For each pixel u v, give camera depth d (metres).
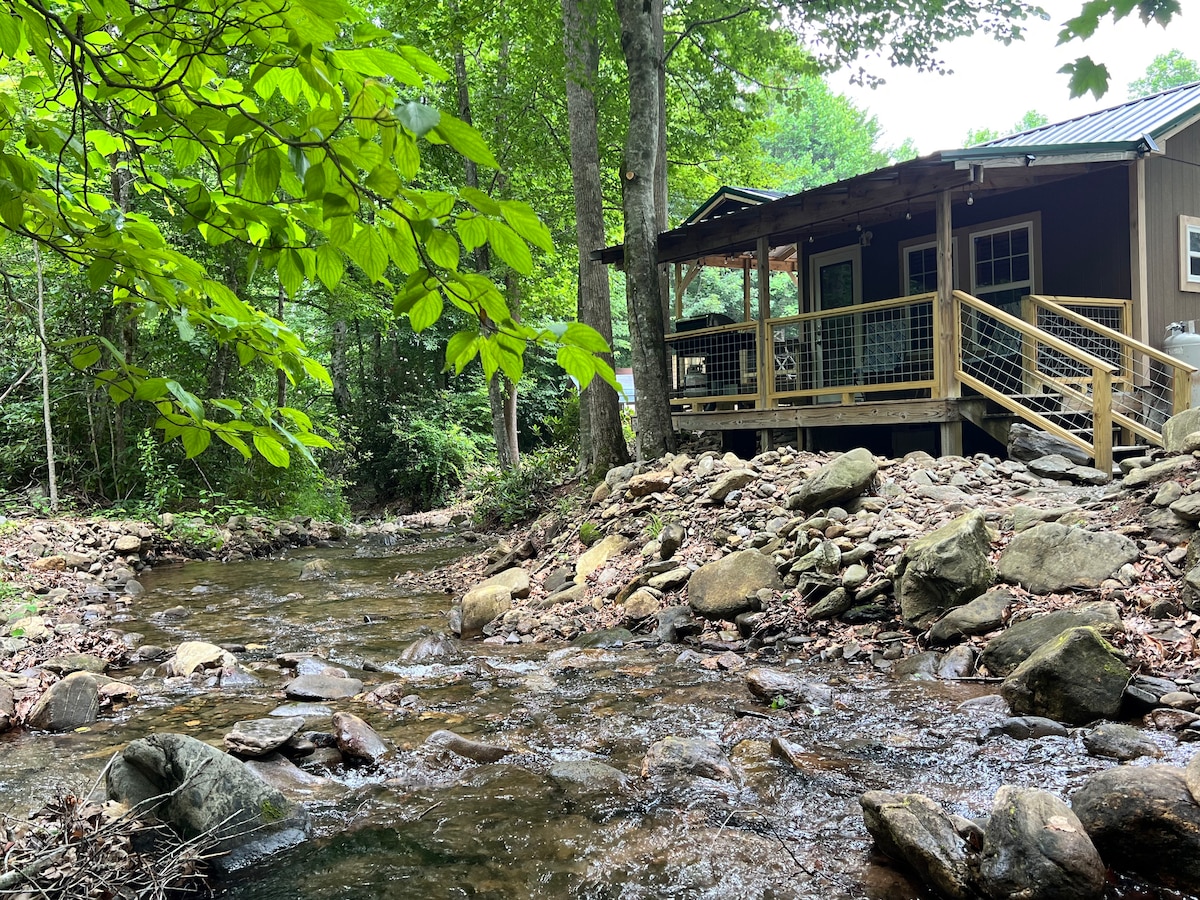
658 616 6.06
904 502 6.68
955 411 8.80
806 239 13.69
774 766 3.38
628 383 24.03
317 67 1.12
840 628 5.29
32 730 4.22
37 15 1.21
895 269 12.42
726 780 3.27
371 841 2.90
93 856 2.42
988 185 10.31
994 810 2.43
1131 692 3.65
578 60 12.87
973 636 4.70
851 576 5.54
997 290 11.27
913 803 2.65
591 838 2.86
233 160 1.36
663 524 7.72
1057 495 6.52
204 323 1.58
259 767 3.47
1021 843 2.28
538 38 14.02
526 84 16.59
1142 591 4.53
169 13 1.19
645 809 3.07
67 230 1.39
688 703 4.34
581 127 13.08
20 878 2.27
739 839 2.80
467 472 21.72
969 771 3.22
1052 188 10.56
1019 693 3.82
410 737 3.98
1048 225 10.62
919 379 11.52
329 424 17.47
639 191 11.20
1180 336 9.63
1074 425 8.84
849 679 4.54
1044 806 2.38
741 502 7.52
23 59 1.42
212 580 10.04
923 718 3.82
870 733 3.70
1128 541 4.93
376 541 13.80
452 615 7.06
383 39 1.13
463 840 2.88
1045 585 4.86
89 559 10.06
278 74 1.29
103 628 6.92
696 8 14.72
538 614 6.80
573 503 10.55
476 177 17.19
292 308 22.11
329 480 17.36
